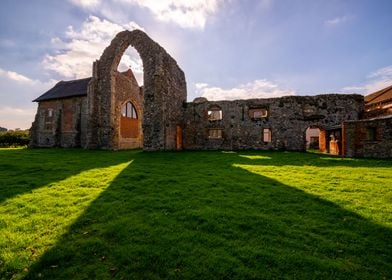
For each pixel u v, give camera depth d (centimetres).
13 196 799
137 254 457
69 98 2955
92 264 434
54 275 405
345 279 388
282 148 2466
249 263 429
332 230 555
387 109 2216
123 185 933
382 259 445
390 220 601
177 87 2630
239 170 1259
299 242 501
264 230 554
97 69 2639
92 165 1392
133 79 3303
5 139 3894
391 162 1504
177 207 702
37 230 565
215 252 462
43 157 1723
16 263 433
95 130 2583
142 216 638
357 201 744
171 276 397
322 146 2505
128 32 2422
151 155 1908
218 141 2662
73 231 559
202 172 1198
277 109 2509
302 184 955
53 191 859
